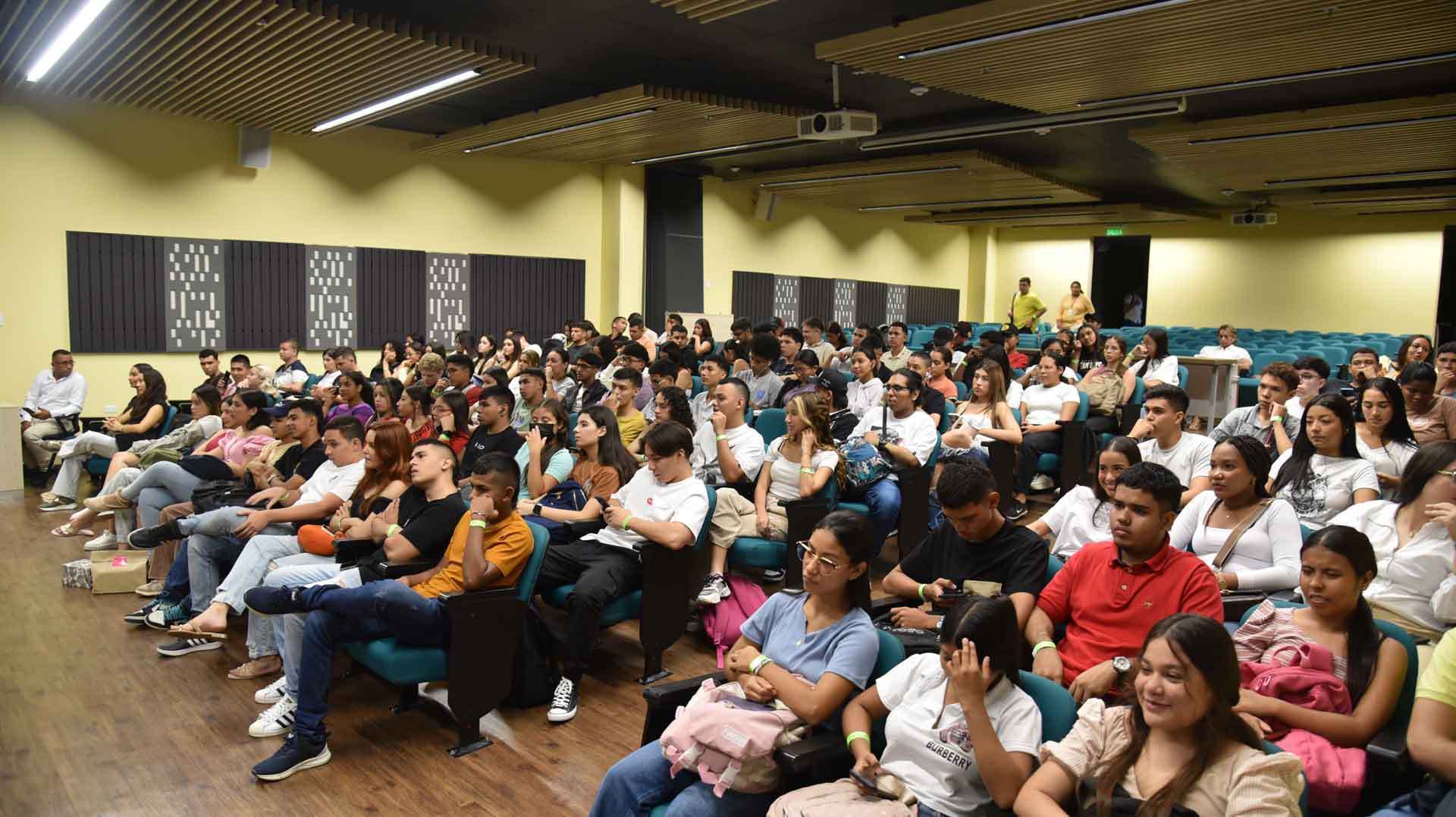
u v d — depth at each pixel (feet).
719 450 15.23
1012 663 6.39
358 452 13.67
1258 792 5.33
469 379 22.80
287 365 30.07
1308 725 6.75
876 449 16.22
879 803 6.27
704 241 45.09
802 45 24.18
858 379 21.44
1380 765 6.51
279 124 30.53
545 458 14.69
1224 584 9.49
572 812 9.00
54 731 10.52
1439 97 25.99
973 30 20.35
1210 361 26.37
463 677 10.06
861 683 7.22
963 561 9.59
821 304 51.75
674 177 42.11
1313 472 11.66
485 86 28.53
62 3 19.04
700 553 12.80
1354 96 28.27
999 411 19.83
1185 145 32.04
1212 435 17.42
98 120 28.43
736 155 39.45
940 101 30.68
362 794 9.25
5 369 27.37
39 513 21.56
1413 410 14.88
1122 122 31.81
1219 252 54.03
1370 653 7.08
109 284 28.94
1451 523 8.59
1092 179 43.98
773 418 18.78
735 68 26.50
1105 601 8.30
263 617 12.26
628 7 21.15
